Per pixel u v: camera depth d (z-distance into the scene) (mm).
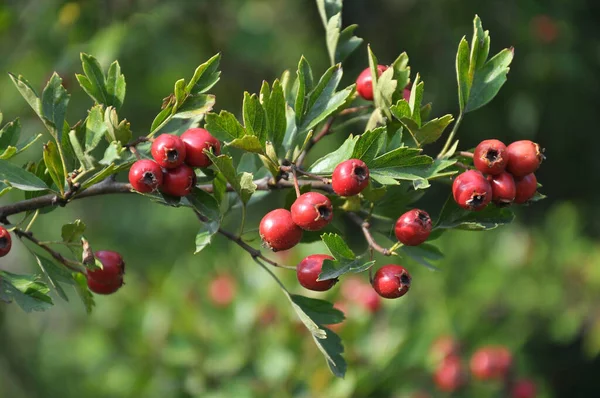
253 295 768
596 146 1395
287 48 1369
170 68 1084
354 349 720
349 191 491
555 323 1012
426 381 805
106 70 954
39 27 1043
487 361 811
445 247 958
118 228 1348
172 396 768
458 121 517
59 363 1226
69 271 543
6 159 507
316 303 522
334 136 1293
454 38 1287
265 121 504
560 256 1021
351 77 1303
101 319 810
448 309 853
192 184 505
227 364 736
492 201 509
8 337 1250
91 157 499
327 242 495
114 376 792
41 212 528
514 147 507
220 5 1141
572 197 1445
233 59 1222
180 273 831
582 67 1251
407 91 528
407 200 525
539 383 1003
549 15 1249
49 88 511
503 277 960
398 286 505
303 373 718
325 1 548
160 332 784
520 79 1274
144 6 1053
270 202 1383
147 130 1207
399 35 1310
